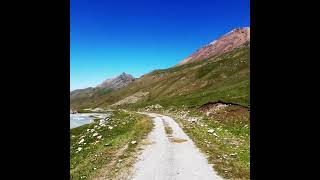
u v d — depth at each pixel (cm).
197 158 2347
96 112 14975
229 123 5022
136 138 3428
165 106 11175
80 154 2756
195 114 6700
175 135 3669
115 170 2044
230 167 2048
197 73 19175
